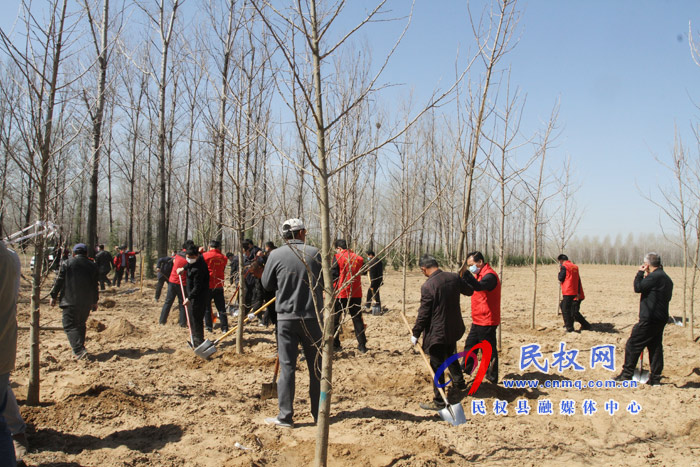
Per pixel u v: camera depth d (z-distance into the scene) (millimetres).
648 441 4789
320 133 3172
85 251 7145
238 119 6918
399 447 4371
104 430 4520
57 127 5367
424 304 5438
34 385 4867
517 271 34625
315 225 4879
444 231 6355
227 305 12125
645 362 7785
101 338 8531
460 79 3053
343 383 6352
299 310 4758
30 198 5191
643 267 6414
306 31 3104
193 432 4586
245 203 7660
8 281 3004
